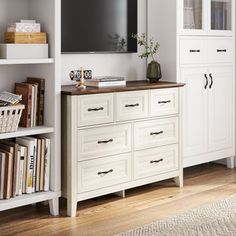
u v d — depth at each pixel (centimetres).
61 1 441
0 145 397
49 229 381
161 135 459
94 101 411
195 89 505
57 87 400
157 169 459
